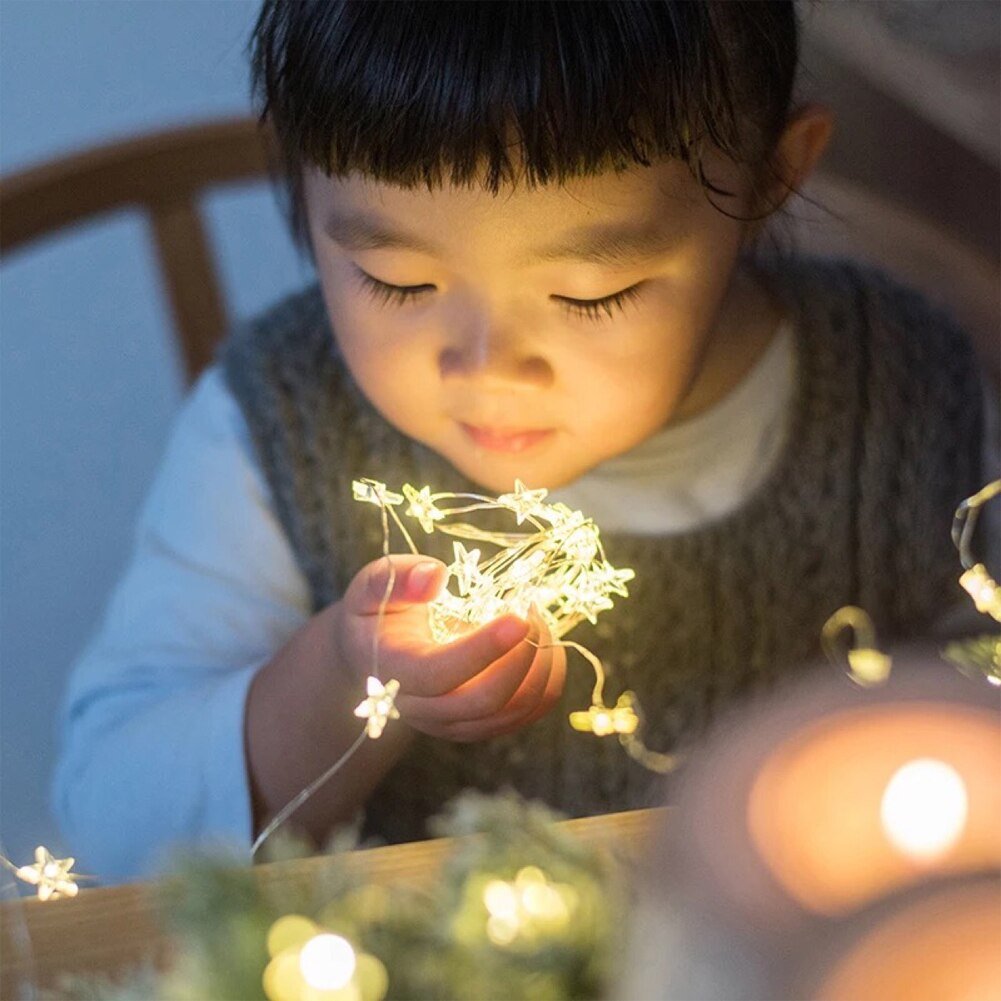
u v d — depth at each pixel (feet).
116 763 2.25
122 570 4.14
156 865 1.46
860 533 2.54
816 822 1.04
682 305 1.99
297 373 2.44
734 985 0.92
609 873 1.38
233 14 3.83
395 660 1.78
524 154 1.81
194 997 1.31
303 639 2.15
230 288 4.13
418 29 1.80
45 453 4.08
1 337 3.99
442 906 1.36
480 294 1.92
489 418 2.03
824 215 2.64
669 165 1.89
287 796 2.15
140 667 2.39
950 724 1.13
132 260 4.02
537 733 2.43
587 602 1.87
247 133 2.89
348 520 2.43
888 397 2.53
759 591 2.50
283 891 1.38
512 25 1.79
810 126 2.16
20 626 4.08
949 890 0.93
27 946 1.47
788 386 2.50
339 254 1.99
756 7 1.98
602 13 1.80
